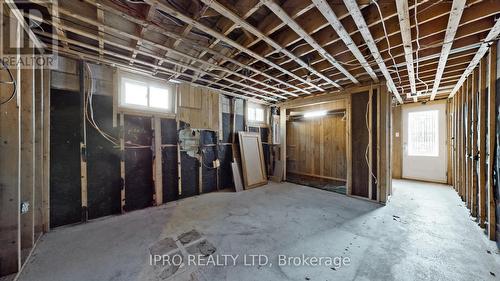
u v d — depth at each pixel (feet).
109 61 9.68
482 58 8.70
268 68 10.78
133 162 11.25
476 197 9.82
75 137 9.42
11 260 5.69
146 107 11.74
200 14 6.32
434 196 13.75
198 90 14.24
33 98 7.04
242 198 13.38
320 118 20.15
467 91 11.23
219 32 7.27
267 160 20.21
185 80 13.02
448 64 10.01
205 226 8.95
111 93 10.46
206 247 7.20
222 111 16.01
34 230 7.72
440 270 5.87
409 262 6.26
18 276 5.65
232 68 10.62
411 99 18.16
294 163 22.20
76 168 9.43
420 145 19.15
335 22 6.46
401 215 10.25
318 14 6.89
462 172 12.83
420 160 19.12
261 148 18.25
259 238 7.86
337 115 18.92
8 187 5.66
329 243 7.47
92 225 9.09
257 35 7.22
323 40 7.94
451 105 17.34
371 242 7.52
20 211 6.15
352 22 7.09
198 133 14.25
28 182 6.98
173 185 12.89
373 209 11.18
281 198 13.35
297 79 12.12
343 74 11.72
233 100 16.71
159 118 12.15
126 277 5.64
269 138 20.31
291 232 8.36
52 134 8.83
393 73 11.39
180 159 13.17
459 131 13.70
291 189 15.87
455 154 15.31
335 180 18.99
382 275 5.69
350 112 14.02
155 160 11.82
